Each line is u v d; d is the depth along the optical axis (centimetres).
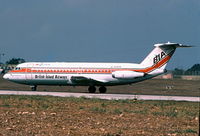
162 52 14100
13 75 15562
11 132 5397
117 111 8156
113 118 7188
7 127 5816
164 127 6297
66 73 14850
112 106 9494
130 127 6166
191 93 16838
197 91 18350
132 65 14350
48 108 8656
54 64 15212
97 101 10594
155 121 7000
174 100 11706
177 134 5603
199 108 9519
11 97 11506
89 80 14500
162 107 9562
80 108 8762
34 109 8419
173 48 14062
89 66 14675
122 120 6988
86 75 14612
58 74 14938
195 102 11162
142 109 8944
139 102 10625
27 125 6056
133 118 7306
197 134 5634
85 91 16875
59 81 14988
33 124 6172
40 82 15288
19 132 5412
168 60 14138
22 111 8006
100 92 15400
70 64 15000
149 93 16262
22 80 15488
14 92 14438
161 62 14138
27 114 7444
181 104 10444
